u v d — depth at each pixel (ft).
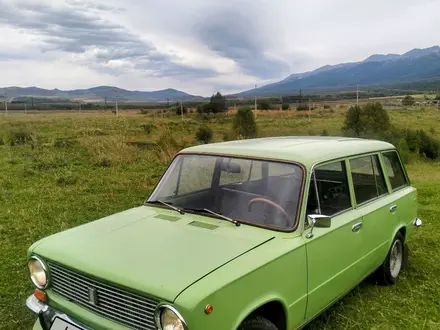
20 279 17.29
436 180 49.01
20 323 13.91
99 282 9.49
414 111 192.65
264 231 11.18
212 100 188.75
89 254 10.24
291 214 11.34
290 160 12.13
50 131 80.59
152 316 8.66
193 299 8.21
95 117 143.54
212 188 12.89
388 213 15.94
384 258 16.34
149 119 132.87
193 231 11.21
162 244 10.46
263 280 9.71
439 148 73.05
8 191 33.19
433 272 18.66
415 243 22.82
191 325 8.11
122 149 49.96
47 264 10.86
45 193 32.81
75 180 37.42
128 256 9.92
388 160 17.15
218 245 10.32
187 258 9.67
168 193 13.73
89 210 28.17
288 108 224.53
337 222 12.73
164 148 52.21
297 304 10.95
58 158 46.42
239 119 83.20
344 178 13.65
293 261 10.66
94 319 9.61
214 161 13.29
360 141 16.46
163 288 8.54
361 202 14.47
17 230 23.75
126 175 40.14
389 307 15.31
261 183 12.19
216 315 8.53
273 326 10.04
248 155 12.80
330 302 12.64
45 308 10.89
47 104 421.59
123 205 29.43
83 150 53.01
